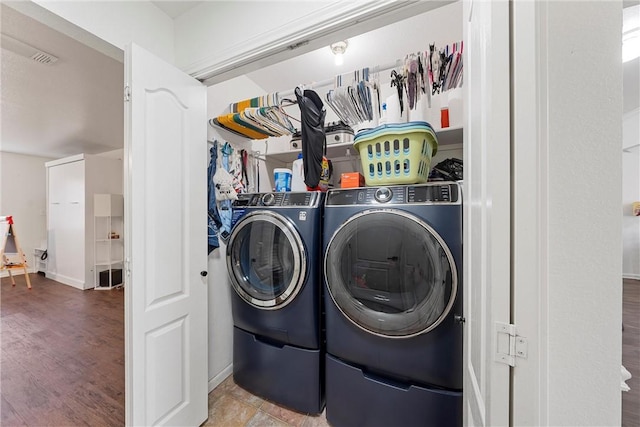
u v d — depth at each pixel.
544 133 0.49
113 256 4.57
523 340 0.50
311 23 1.16
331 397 1.42
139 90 1.16
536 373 0.49
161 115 1.26
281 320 1.54
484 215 0.59
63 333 2.64
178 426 1.32
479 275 0.66
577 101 0.49
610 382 0.50
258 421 1.50
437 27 1.70
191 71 1.48
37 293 4.01
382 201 1.29
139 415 1.14
